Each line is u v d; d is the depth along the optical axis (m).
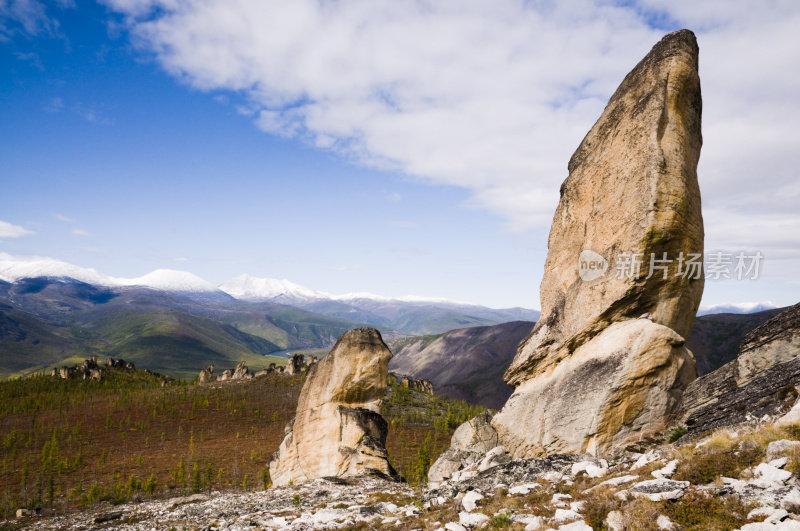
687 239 27.33
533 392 31.02
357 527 22.27
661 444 24.36
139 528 33.16
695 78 29.38
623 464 20.25
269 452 149.62
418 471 84.19
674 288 27.52
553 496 16.97
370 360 48.03
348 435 45.44
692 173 28.67
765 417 17.50
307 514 26.98
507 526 15.07
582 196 32.84
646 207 27.06
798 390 17.27
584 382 27.89
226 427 188.75
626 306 28.17
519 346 33.75
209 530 27.56
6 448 157.25
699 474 14.25
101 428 185.88
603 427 26.19
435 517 19.39
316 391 49.47
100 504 94.38
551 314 32.41
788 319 21.80
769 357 21.86
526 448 29.97
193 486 104.00
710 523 11.41
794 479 12.02
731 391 22.92
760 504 11.38
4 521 79.12
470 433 35.38
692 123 29.62
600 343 28.45
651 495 13.41
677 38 29.23
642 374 26.09
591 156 32.66
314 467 46.56
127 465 137.62
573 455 23.84
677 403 26.36
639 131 28.75
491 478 23.86
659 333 26.55
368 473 42.62
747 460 14.02
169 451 154.62
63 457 146.88
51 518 76.56
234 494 48.56
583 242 31.77
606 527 12.95
